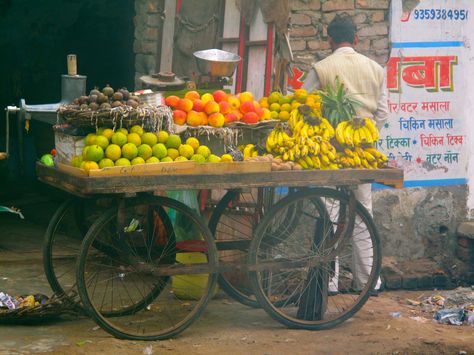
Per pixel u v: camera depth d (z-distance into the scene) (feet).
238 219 22.12
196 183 17.80
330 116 20.07
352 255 22.68
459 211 25.64
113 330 17.90
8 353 16.63
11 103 38.40
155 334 18.17
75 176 17.37
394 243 25.21
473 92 25.38
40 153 34.68
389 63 24.58
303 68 24.12
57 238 27.09
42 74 39.19
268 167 18.39
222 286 20.81
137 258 18.16
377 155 19.90
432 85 24.97
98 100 17.70
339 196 19.56
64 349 17.04
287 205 19.08
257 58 22.70
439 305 22.62
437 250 25.58
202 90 21.06
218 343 18.22
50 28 39.09
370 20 24.36
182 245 19.77
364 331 19.54
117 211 17.85
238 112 19.63
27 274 22.91
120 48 40.09
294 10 23.98
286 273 22.02
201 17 23.73
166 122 18.13
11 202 31.55
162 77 21.11
